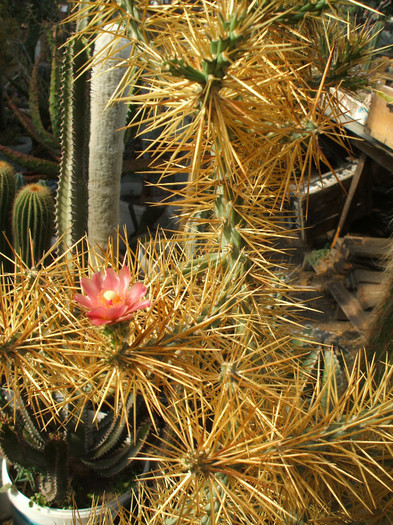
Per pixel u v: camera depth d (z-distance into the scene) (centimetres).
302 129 36
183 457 33
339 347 96
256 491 31
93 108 89
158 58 35
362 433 38
